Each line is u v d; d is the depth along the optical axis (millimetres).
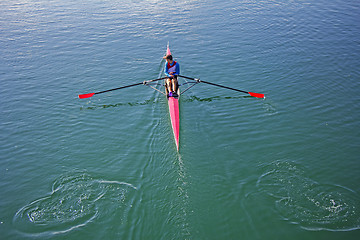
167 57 13219
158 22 23062
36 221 8008
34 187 9195
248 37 20125
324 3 26531
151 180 9328
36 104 13562
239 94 14211
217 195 8680
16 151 10766
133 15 24641
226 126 11898
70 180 9406
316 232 7488
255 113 12688
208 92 14477
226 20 23125
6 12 26109
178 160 10117
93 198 8672
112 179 9406
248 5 26500
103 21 23500
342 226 7637
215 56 17844
